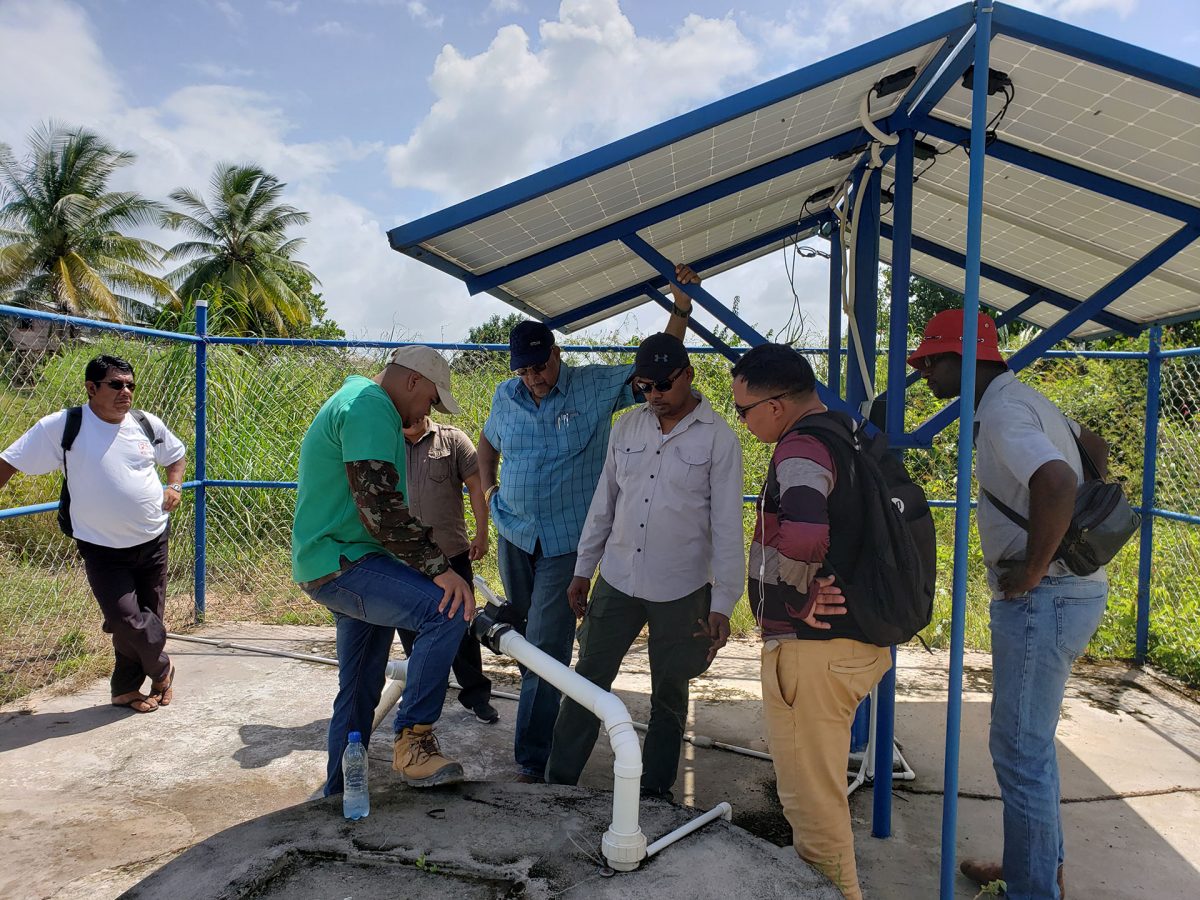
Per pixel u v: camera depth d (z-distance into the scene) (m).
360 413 2.46
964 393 2.19
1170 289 4.05
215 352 6.94
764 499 2.25
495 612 2.57
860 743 3.85
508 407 3.54
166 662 4.29
